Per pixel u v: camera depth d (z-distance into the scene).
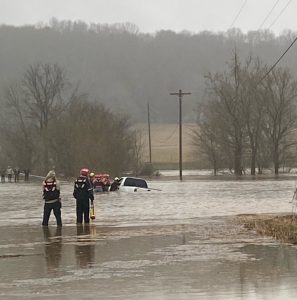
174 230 16.66
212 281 9.38
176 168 108.25
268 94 77.88
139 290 8.80
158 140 128.38
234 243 13.82
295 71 78.00
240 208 24.95
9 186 57.50
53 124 74.06
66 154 70.12
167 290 8.77
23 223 19.56
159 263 11.18
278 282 9.22
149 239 14.80
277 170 80.25
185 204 27.78
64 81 94.69
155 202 29.38
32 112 84.62
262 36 78.62
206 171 101.81
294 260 11.25
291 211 22.92
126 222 19.33
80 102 77.12
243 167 81.50
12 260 11.79
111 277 9.87
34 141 81.19
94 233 16.31
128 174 72.75
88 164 62.78
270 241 14.11
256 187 44.16
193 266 10.78
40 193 42.03
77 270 10.59
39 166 79.81
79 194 19.19
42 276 10.05
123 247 13.45
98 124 65.81
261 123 78.69
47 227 18.09
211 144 80.62
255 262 11.09
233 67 77.38
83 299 8.27
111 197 33.94
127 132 72.94
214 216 21.12
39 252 12.85
